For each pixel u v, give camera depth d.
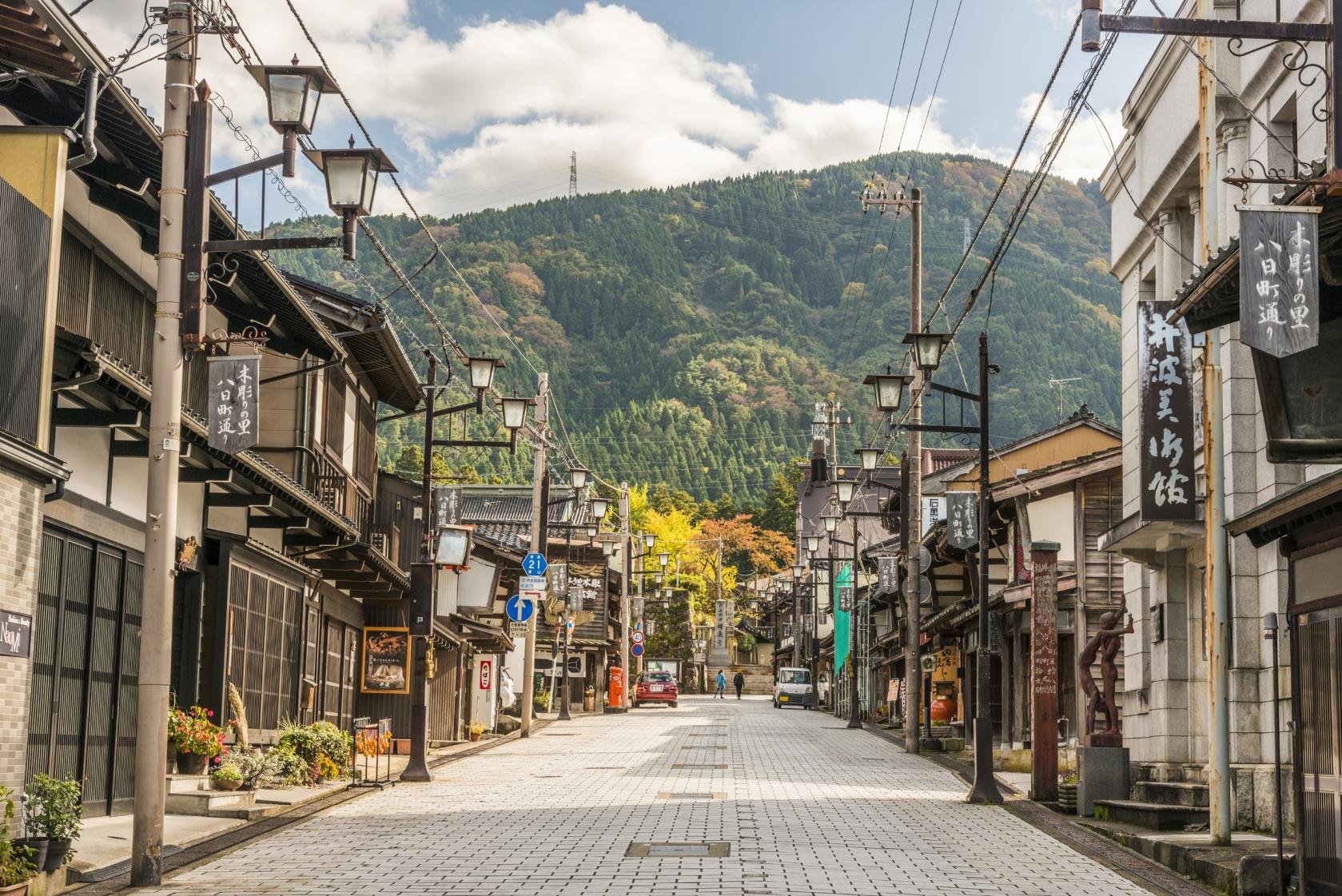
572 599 49.28
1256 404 15.83
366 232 18.64
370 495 28.36
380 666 28.36
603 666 59.81
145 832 11.13
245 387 12.78
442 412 23.27
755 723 46.25
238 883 11.16
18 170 12.12
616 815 16.62
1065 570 27.72
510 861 12.56
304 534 21.48
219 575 18.33
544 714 51.69
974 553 32.75
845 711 54.97
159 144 13.35
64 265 14.13
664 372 131.12
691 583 100.50
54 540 13.62
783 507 106.31
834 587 57.50
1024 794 20.33
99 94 12.42
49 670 13.48
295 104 11.04
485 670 38.91
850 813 17.19
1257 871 11.03
